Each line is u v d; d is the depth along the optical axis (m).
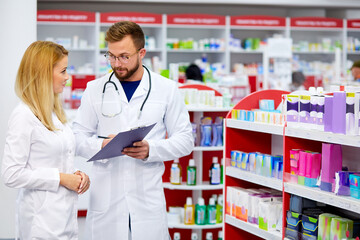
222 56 11.29
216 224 4.90
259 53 12.12
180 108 3.26
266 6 11.55
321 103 2.98
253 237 4.09
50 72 2.72
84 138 3.15
